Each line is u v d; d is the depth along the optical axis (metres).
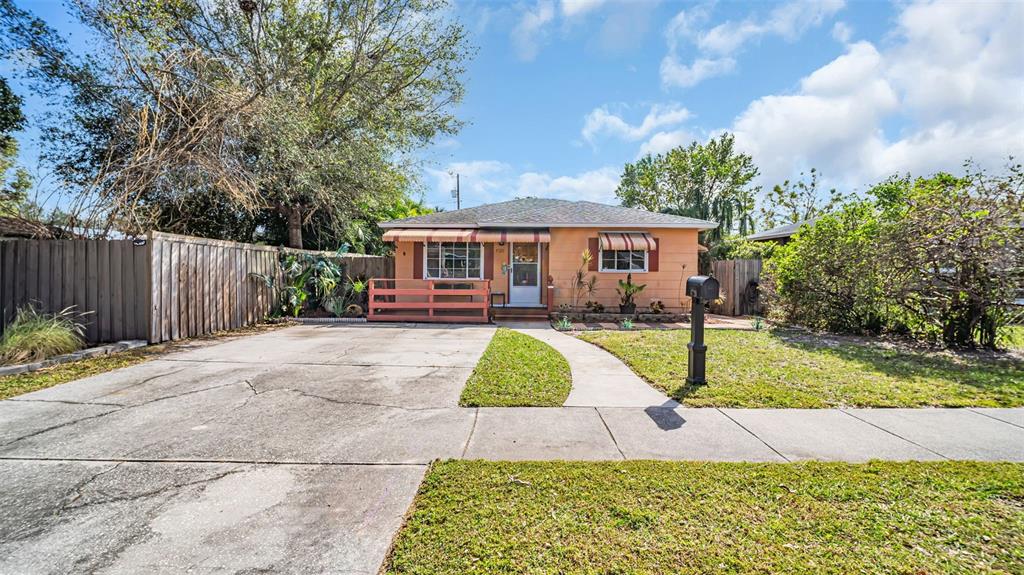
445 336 10.85
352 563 2.48
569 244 15.56
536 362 7.57
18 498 3.14
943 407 5.35
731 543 2.66
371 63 19.39
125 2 12.91
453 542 2.65
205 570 2.40
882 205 12.22
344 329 12.07
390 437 4.33
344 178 17.31
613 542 2.67
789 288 12.95
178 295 9.77
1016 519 2.92
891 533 2.77
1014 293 8.84
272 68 16.56
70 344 7.88
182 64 11.42
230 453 3.93
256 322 12.88
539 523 2.86
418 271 15.98
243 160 12.88
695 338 6.30
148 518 2.91
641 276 15.60
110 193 10.30
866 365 7.54
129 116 11.49
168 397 5.57
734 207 29.58
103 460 3.77
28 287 9.16
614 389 6.06
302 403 5.39
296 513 2.98
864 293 11.02
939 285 9.70
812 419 4.90
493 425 4.68
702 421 4.82
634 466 3.66
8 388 5.89
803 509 3.03
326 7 18.53
